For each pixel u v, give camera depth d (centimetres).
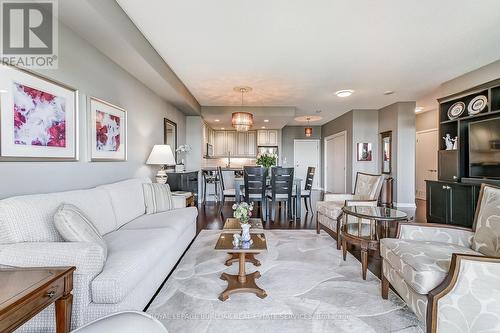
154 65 306
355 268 250
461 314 130
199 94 503
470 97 387
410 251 164
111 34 222
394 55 320
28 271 113
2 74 162
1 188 162
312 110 662
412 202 571
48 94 195
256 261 259
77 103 226
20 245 136
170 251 229
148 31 262
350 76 396
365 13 228
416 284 144
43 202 163
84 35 226
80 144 232
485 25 250
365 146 653
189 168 616
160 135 439
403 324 162
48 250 133
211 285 214
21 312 89
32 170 183
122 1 212
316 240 338
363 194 358
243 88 460
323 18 236
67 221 145
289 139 943
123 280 139
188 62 343
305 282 219
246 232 215
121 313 111
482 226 174
